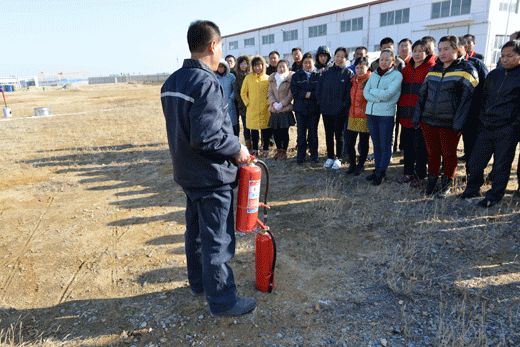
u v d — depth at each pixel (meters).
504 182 3.78
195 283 2.63
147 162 6.74
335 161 5.63
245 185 2.33
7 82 81.69
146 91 32.16
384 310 2.43
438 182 4.69
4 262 3.37
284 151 6.32
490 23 21.50
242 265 3.08
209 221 2.18
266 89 6.17
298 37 35.09
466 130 4.31
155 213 4.37
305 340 2.20
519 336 2.11
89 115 14.46
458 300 2.47
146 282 2.91
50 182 5.81
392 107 4.46
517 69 3.42
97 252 3.47
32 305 2.70
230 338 2.25
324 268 2.97
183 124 1.97
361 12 28.72
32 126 11.88
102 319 2.49
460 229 3.42
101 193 5.23
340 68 5.09
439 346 2.06
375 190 4.57
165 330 2.34
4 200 5.07
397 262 2.96
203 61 2.08
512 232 3.28
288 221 3.88
